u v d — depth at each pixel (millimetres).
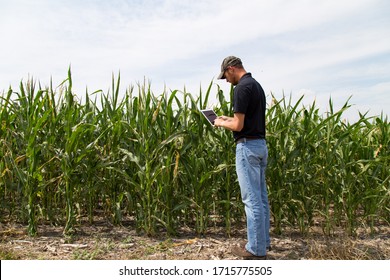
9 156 4758
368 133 5367
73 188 4641
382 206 5273
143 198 4594
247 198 3885
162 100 4684
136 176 4879
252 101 3793
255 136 3861
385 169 5336
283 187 4828
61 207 5426
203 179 4461
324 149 4922
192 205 4797
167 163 4430
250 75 3967
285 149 4789
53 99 4723
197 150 4703
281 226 5219
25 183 4547
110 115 4973
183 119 4574
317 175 5016
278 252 4246
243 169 3867
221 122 3898
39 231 4820
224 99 4633
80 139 4723
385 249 4359
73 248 4215
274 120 4926
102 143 5035
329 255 3990
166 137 4488
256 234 3826
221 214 4914
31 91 4910
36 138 4773
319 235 4863
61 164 4531
